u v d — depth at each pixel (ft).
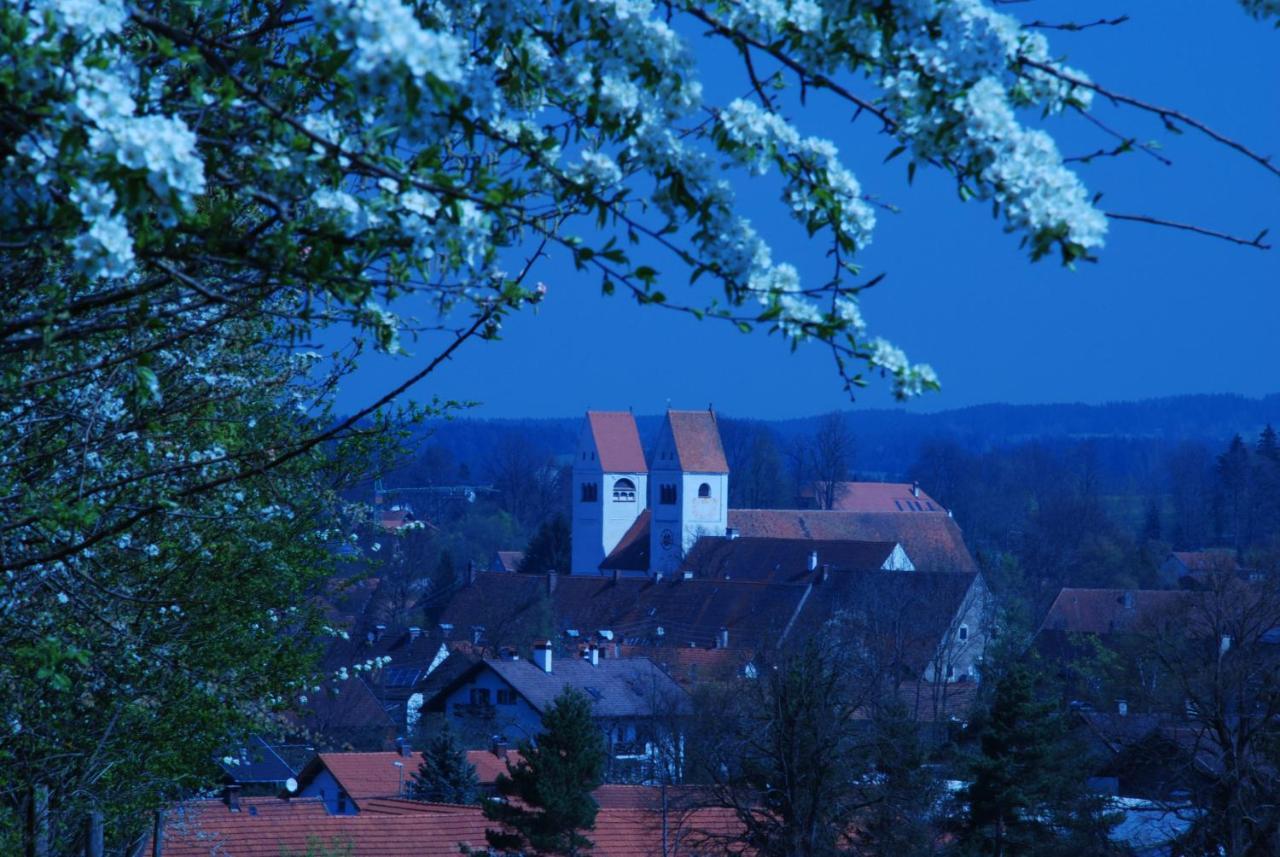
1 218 47.03
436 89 45.65
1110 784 492.95
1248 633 402.93
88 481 94.22
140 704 130.11
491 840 431.84
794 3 55.93
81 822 158.10
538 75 57.67
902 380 54.39
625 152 56.90
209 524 122.21
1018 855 462.60
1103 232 51.52
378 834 420.77
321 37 53.57
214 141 51.67
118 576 115.34
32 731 118.93
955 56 52.37
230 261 52.42
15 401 80.02
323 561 155.02
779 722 404.77
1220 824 388.37
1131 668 426.10
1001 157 51.85
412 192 51.34
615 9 56.44
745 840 411.13
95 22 46.50
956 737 528.63
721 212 55.67
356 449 136.56
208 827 383.65
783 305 54.13
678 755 490.49
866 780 433.48
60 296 54.29
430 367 66.90
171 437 100.37
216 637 133.59
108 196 45.78
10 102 45.60
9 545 85.61
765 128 56.80
